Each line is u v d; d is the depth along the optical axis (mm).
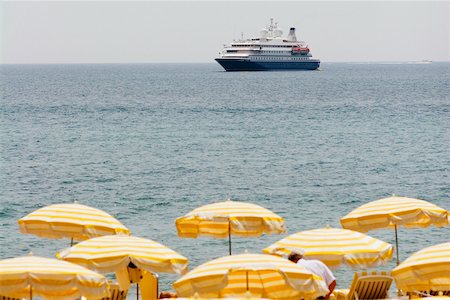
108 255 32094
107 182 108500
